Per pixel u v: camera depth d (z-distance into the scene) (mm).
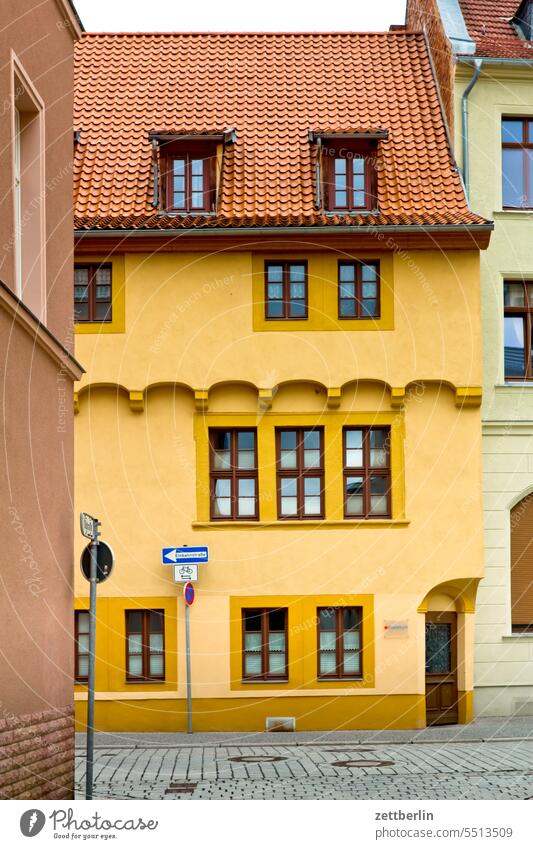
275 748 22156
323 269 25781
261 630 25609
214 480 25938
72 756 14195
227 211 26078
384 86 29312
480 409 26078
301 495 25906
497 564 26953
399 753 20844
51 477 13719
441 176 27078
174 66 29719
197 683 25344
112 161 27250
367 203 26609
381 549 25703
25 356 12578
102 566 14258
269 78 29391
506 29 29500
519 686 26859
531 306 27766
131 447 25688
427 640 26312
